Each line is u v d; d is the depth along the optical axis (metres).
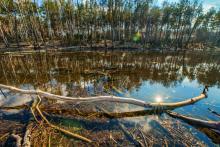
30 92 5.75
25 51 21.11
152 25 36.97
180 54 23.64
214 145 3.84
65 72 10.62
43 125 4.39
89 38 32.69
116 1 31.86
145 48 29.47
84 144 3.77
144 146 3.76
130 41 34.50
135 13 34.47
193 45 37.19
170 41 36.62
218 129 4.27
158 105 5.34
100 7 32.19
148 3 34.38
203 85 8.77
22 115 4.93
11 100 5.93
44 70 11.19
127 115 5.08
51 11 29.80
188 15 36.34
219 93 7.36
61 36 29.27
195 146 3.80
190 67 13.82
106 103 5.84
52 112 5.13
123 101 5.36
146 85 8.43
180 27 36.91
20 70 11.20
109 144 3.80
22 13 23.72
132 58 17.64
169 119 4.92
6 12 24.19
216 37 39.38
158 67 13.28
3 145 3.66
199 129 4.44
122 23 34.19
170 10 35.84
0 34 25.25
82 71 10.87
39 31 27.48
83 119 4.80
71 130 4.25
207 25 39.12
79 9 30.48
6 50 21.20
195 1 35.88
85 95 6.83
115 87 7.92
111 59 16.52
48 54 19.20
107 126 4.49
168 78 10.02
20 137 3.81
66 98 5.51
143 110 5.39
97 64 13.58
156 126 4.54
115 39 34.69
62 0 29.16
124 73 10.75
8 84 8.18
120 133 4.21
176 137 4.09
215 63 16.19
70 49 24.28
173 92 7.50
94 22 32.03
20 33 26.19
